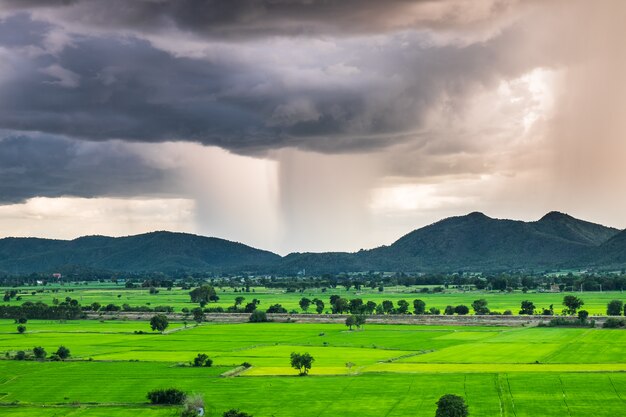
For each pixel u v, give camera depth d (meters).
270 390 198.88
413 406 178.12
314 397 189.50
